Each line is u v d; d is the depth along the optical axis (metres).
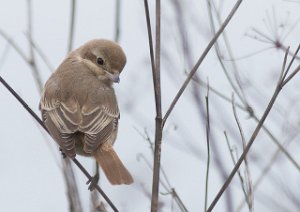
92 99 10.93
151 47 8.20
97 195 9.88
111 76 11.77
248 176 8.55
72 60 11.91
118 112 11.30
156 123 8.25
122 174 9.64
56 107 10.84
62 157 10.89
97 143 10.15
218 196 8.02
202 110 10.23
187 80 8.47
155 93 8.30
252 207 8.38
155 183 8.06
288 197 9.41
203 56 8.54
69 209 10.25
